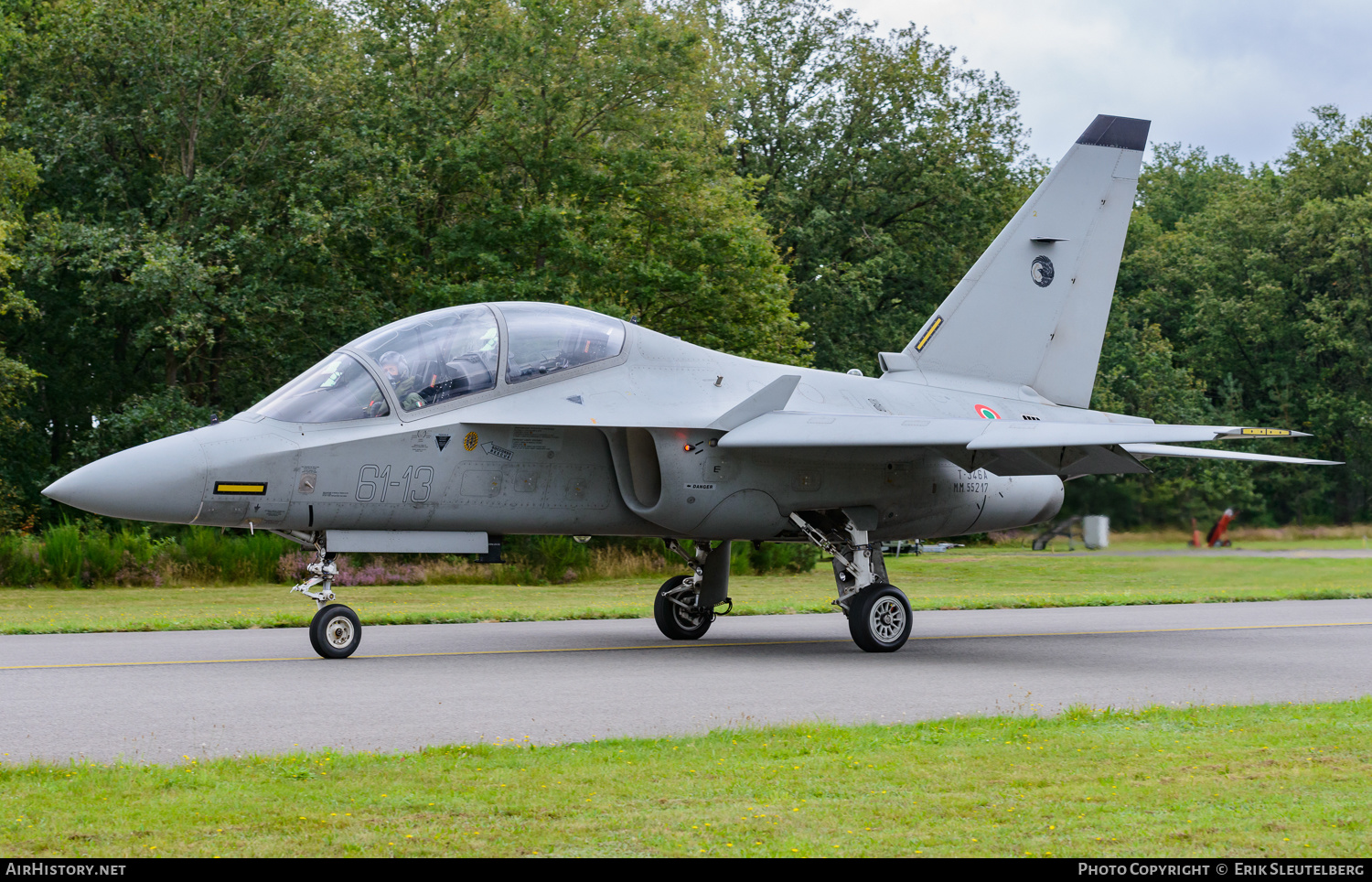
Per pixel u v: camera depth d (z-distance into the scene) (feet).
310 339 211.20
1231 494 138.51
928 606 121.80
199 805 33.71
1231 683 65.21
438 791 35.65
